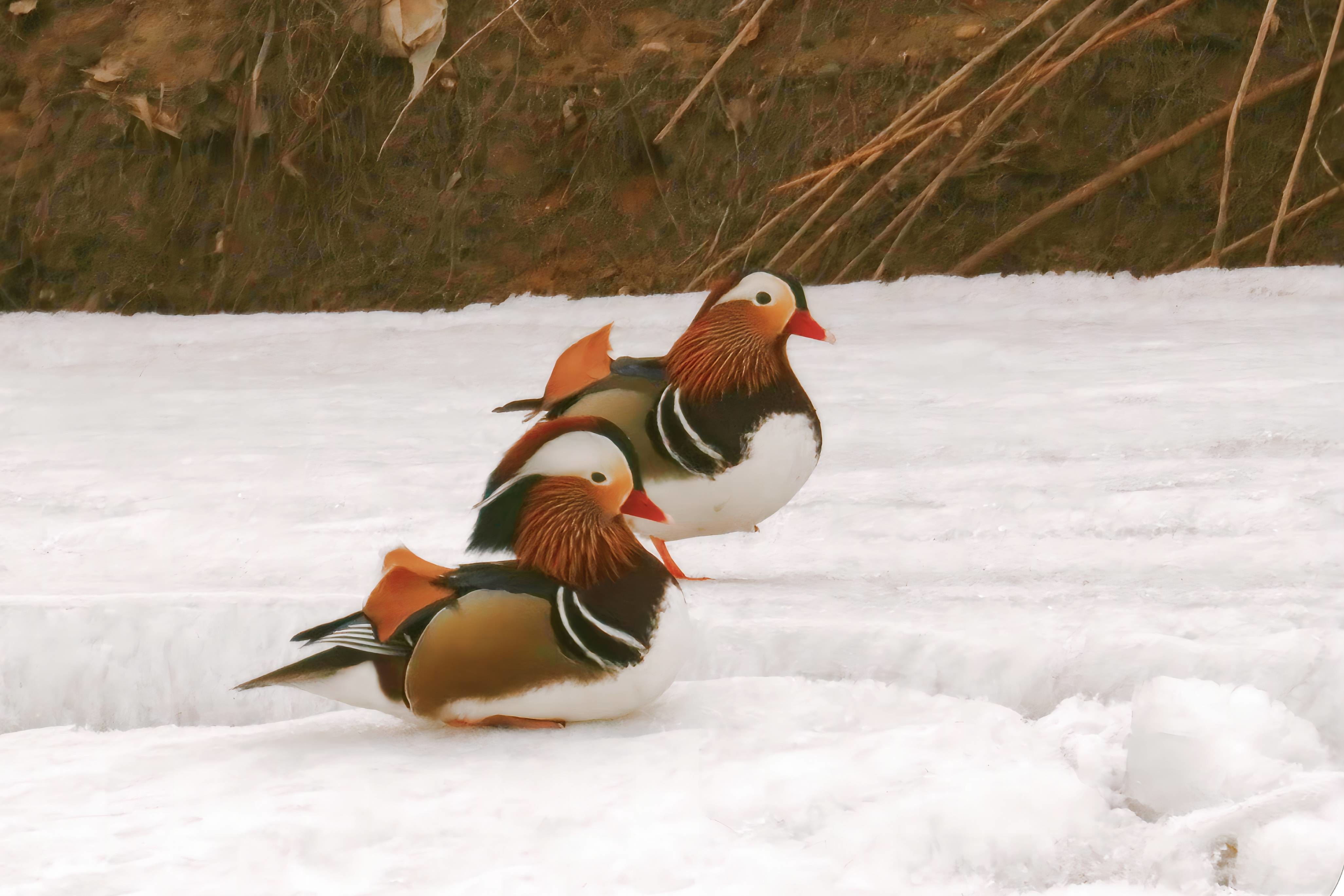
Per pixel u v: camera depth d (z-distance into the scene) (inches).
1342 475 397.7
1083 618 277.4
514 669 220.1
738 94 935.0
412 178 952.9
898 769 210.5
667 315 834.8
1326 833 181.8
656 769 213.5
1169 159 888.9
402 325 847.7
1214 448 444.8
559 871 179.2
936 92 896.3
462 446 512.4
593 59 952.9
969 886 181.2
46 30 985.5
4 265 955.3
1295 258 880.9
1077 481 411.5
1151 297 811.4
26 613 291.4
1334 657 241.8
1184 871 182.4
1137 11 908.0
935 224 905.5
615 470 221.1
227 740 240.4
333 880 179.0
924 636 268.2
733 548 370.3
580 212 940.0
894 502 403.2
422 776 212.8
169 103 949.8
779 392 308.0
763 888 175.3
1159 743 200.8
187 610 293.1
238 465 483.8
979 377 608.1
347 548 370.9
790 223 920.9
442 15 949.2
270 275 951.0
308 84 953.5
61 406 627.8
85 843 189.6
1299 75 881.5
